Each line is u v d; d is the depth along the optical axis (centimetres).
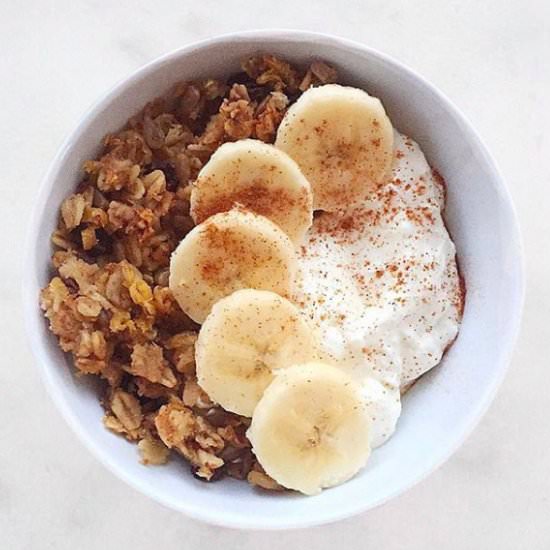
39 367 34
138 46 41
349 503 34
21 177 40
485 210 36
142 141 36
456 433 35
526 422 40
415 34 41
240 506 34
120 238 36
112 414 35
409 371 36
